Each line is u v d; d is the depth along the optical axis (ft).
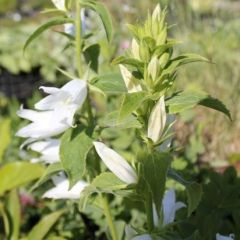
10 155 1.55
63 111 0.77
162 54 0.69
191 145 1.32
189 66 2.05
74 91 0.77
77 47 0.85
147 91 0.70
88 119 0.81
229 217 1.04
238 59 2.08
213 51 2.07
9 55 3.07
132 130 1.27
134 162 0.76
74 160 0.76
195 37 2.16
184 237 0.90
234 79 1.97
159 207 0.67
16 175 1.04
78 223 1.18
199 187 0.71
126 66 0.72
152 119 0.70
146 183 0.71
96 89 0.76
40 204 1.34
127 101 0.66
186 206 0.93
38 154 1.49
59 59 2.87
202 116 1.71
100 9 0.80
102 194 0.89
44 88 0.76
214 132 1.64
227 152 1.62
